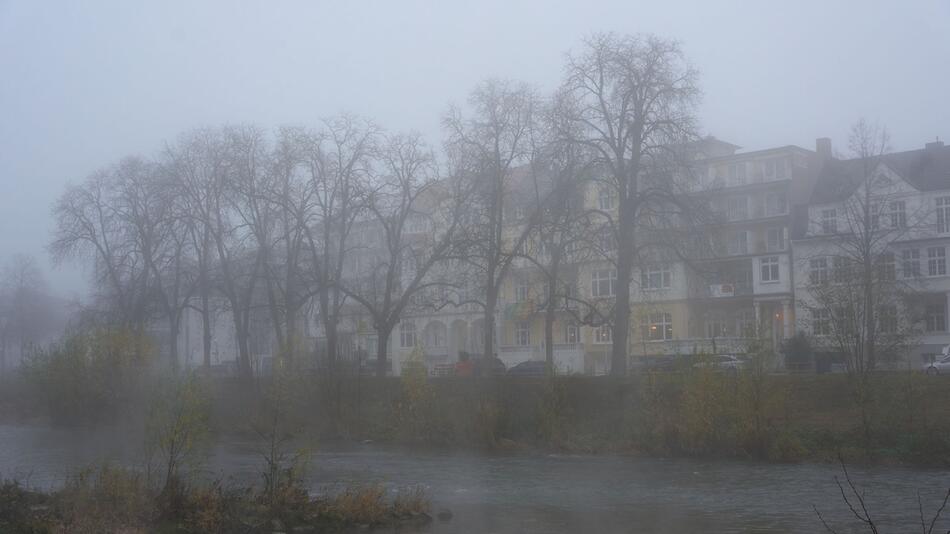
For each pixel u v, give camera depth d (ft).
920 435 121.49
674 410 134.10
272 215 206.49
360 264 233.96
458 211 187.42
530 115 179.83
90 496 70.18
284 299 207.51
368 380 163.73
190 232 221.66
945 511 83.51
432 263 192.95
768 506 87.04
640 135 164.35
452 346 306.14
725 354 147.23
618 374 157.28
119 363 168.35
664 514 82.23
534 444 139.13
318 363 159.94
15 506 69.72
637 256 168.76
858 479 105.70
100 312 232.73
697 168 173.78
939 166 250.98
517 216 197.06
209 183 214.07
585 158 167.63
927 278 240.12
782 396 127.95
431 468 118.62
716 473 112.37
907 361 167.84
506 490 98.32
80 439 151.94
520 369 220.02
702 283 179.73
